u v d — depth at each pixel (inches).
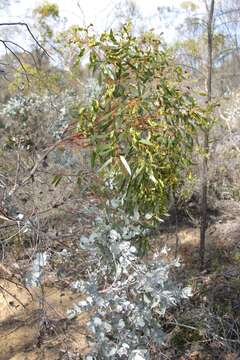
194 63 214.7
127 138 112.3
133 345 109.6
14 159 187.3
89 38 118.3
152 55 120.0
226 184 275.3
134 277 111.0
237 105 297.9
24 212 129.9
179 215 267.4
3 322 169.9
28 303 178.2
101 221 117.1
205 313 153.6
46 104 242.8
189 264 215.6
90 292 108.2
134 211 118.2
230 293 168.2
